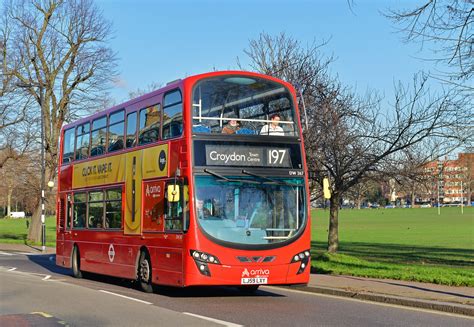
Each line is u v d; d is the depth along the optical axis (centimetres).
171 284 1435
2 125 4653
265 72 2656
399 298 1395
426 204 17775
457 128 2109
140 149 1659
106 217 1862
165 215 1489
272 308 1323
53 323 1117
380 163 2334
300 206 1441
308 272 1424
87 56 4691
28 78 4628
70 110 4750
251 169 1417
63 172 2278
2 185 5231
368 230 6366
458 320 1153
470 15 1448
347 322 1119
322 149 2342
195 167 1386
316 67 2553
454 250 3497
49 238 5669
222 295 1600
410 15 1467
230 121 1440
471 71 1517
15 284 1894
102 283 1956
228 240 1364
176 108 1479
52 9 4612
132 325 1090
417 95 2273
